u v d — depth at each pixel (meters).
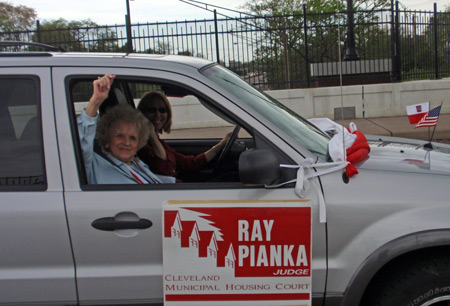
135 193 2.37
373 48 11.97
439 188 2.39
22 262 2.35
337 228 2.34
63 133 2.39
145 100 3.42
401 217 2.32
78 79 2.46
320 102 11.49
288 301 2.35
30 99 2.43
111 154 2.64
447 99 11.59
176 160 3.56
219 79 2.71
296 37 12.09
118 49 11.41
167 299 2.34
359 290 2.34
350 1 11.38
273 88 12.11
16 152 2.40
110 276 2.35
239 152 3.62
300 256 2.33
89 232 2.32
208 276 2.34
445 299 2.35
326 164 2.40
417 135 9.63
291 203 2.32
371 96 11.51
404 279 2.36
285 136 2.45
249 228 2.32
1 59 2.48
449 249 2.43
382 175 2.43
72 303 2.37
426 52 12.20
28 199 2.34
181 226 2.32
